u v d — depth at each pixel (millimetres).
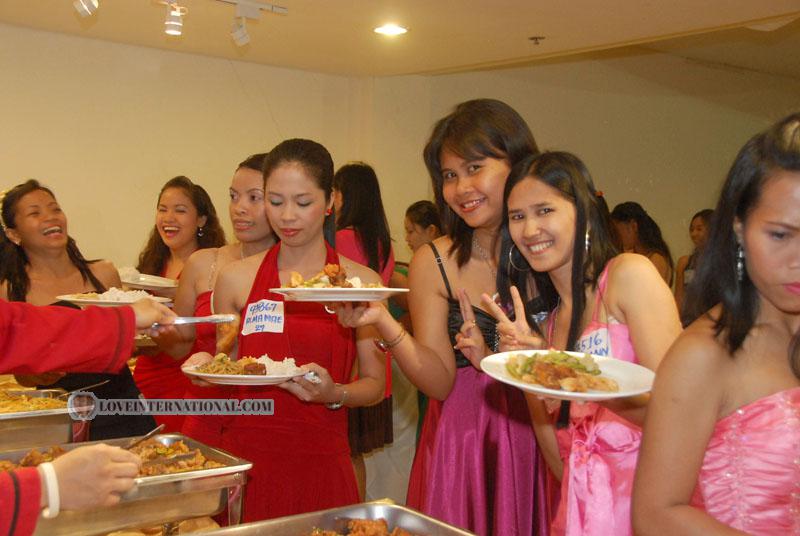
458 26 4410
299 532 1669
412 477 2455
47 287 3254
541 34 4582
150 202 5309
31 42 4812
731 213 1201
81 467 1436
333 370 2412
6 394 2709
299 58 5438
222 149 5582
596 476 1748
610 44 4844
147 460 2000
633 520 1256
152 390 3328
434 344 2314
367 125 6043
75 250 3412
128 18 4469
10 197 3205
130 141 5211
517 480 2207
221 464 2018
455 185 2193
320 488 2344
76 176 5027
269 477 2318
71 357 1803
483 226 2227
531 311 2115
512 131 2152
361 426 3914
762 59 7609
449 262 2336
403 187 6156
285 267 2459
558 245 1830
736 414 1222
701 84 7809
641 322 1704
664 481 1216
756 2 3830
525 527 2199
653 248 5840
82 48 4992
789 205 1111
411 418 4516
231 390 2621
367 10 4078
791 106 8562
